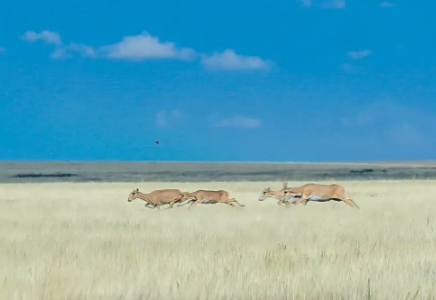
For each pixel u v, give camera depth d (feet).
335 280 92.63
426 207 259.39
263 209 262.67
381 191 385.09
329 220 203.62
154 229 174.19
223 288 86.74
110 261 110.32
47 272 98.17
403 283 90.38
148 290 86.79
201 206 289.12
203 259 111.45
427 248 127.34
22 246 132.77
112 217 214.28
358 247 126.82
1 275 97.30
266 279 93.35
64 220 200.54
